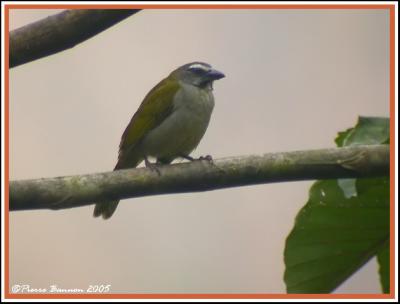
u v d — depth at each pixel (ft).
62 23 26.21
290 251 28.73
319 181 28.86
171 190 28.86
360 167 28.07
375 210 28.55
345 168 28.19
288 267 28.71
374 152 28.19
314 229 28.81
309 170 28.50
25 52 26.35
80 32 26.35
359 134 29.48
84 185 27.78
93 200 27.96
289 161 28.63
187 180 28.71
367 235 28.55
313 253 28.63
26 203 27.12
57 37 26.25
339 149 28.60
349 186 28.45
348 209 28.32
